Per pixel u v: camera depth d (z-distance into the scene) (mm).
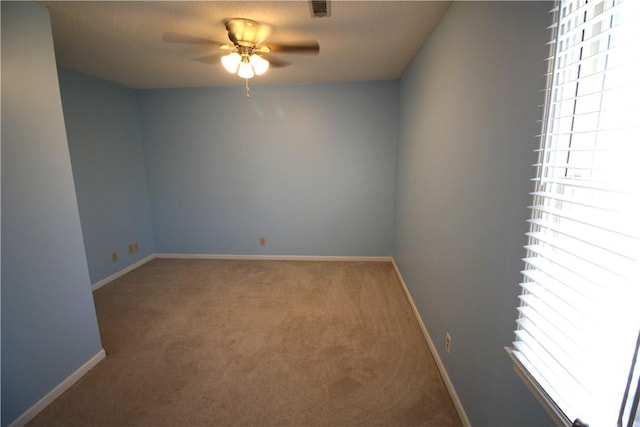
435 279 1954
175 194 4000
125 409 1618
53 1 1576
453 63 1602
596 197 727
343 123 3613
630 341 593
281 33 2039
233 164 3857
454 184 1593
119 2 1617
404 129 3027
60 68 2783
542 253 818
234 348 2127
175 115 3795
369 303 2771
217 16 1794
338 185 3777
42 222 1619
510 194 1038
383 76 3273
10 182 1468
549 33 823
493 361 1181
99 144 3223
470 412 1402
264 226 3980
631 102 637
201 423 1531
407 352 2059
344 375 1848
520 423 994
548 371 814
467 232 1426
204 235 4078
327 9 1710
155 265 3842
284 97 3619
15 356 1500
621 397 615
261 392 1723
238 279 3369
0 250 1437
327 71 3049
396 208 3545
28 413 1550
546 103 810
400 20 1842
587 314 647
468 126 1407
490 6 1178
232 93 3674
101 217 3256
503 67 1078
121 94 3539
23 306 1535
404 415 1559
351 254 3939
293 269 3654
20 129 1502
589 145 751
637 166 597
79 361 1846
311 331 2326
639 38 542
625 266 600
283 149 3750
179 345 2170
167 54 2457
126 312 2650
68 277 1775
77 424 1531
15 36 1479
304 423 1520
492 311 1182
